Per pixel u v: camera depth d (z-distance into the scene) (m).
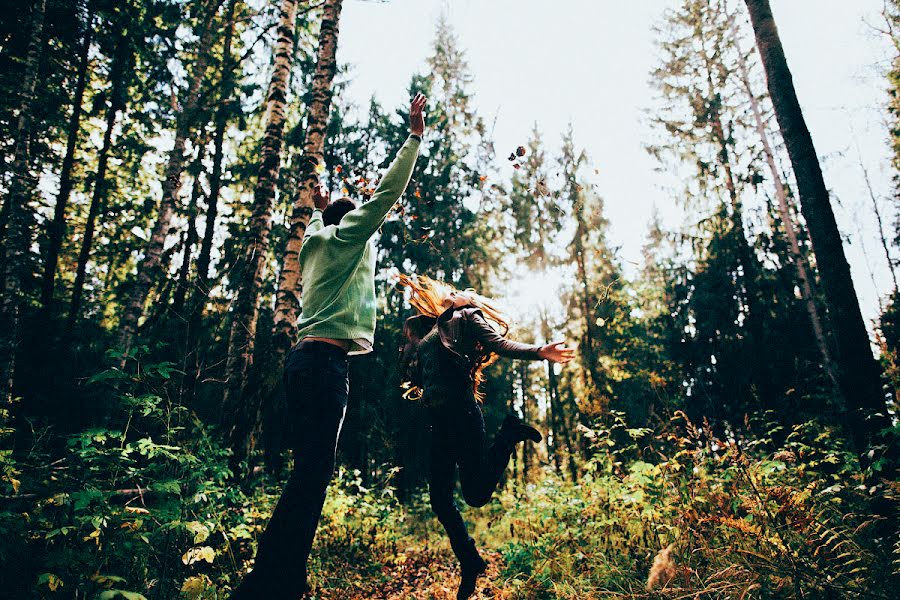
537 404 27.92
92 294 19.28
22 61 9.91
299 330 2.20
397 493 13.27
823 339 14.04
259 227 7.80
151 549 2.86
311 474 1.87
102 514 2.56
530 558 4.58
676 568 3.07
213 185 16.53
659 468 4.37
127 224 17.11
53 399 10.10
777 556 2.95
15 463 2.97
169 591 2.89
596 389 14.93
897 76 12.60
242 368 7.32
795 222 16.94
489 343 2.51
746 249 17.16
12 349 7.07
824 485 3.78
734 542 3.23
